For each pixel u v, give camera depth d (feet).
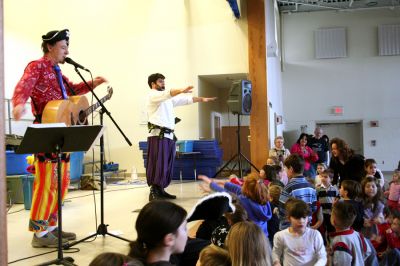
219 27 27.30
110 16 28.50
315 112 43.06
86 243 10.94
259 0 26.09
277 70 37.17
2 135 5.26
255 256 5.57
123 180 26.78
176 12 27.84
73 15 28.71
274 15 31.76
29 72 10.41
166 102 16.67
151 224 4.88
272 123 29.40
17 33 26.37
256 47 26.04
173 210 5.01
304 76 43.24
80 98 11.43
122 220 13.83
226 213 7.98
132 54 28.27
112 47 28.48
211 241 7.57
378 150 42.19
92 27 28.63
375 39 42.16
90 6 28.63
